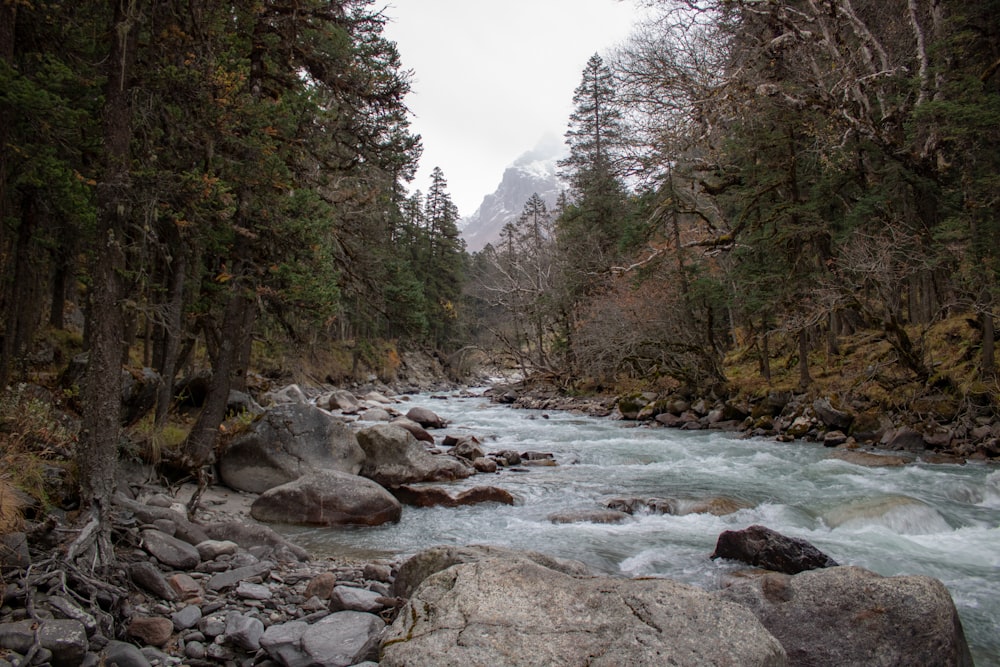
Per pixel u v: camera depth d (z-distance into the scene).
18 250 12.21
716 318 36.69
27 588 4.90
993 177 16.38
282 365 37.25
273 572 6.99
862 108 21.12
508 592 4.42
